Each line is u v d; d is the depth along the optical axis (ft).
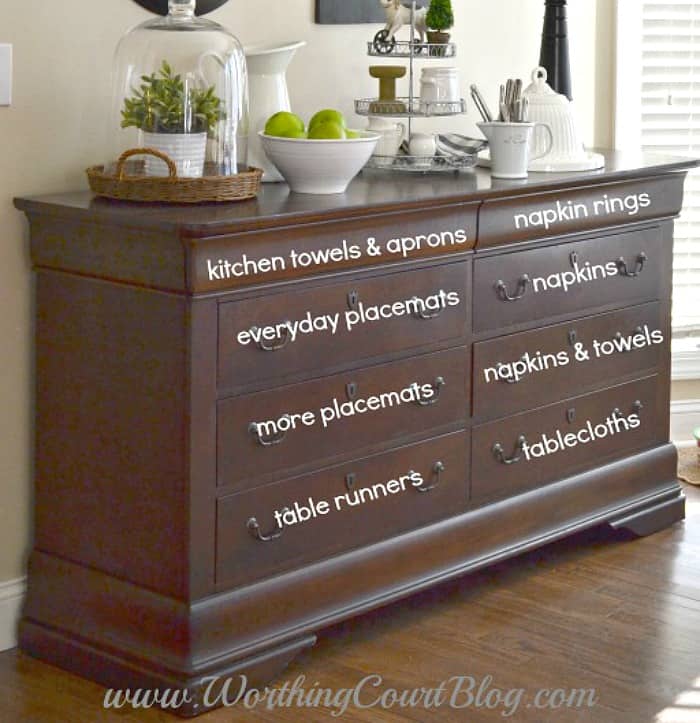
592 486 11.38
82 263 8.89
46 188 9.45
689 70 14.03
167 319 8.46
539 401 10.82
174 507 8.61
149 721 8.61
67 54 9.47
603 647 9.69
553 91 11.58
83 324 9.00
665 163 11.60
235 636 8.84
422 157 10.93
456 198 9.68
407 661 9.46
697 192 14.24
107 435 8.96
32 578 9.53
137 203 8.95
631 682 9.17
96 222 8.63
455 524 10.23
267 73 10.32
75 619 9.27
